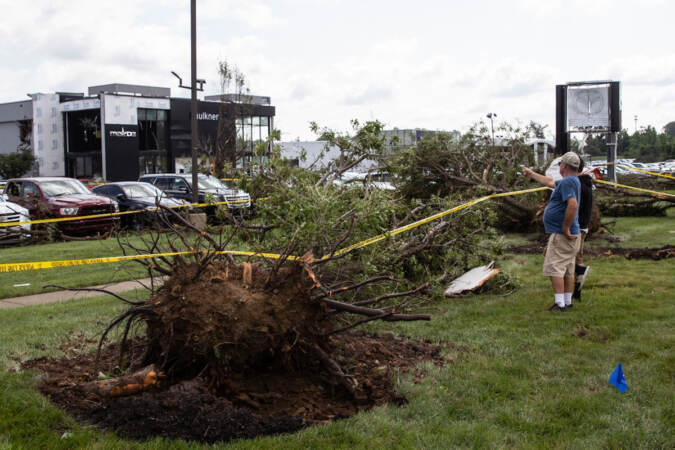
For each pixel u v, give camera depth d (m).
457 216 8.42
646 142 97.44
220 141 28.36
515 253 11.52
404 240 7.94
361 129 7.68
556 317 6.65
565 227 6.82
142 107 44.75
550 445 3.71
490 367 5.07
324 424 3.93
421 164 14.12
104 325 6.43
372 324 6.26
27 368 4.98
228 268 4.67
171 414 3.80
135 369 4.67
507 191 13.85
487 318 6.70
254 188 6.80
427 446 3.67
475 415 4.15
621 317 6.59
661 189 23.80
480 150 14.71
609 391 4.54
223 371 4.13
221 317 4.06
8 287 8.91
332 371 4.35
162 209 5.46
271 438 3.73
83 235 16.80
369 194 7.07
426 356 5.38
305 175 6.97
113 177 43.81
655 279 8.59
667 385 4.63
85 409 4.14
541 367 5.07
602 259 10.49
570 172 6.98
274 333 4.14
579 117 20.47
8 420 3.92
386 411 4.17
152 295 4.86
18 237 15.02
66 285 8.98
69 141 48.03
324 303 4.38
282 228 6.00
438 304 7.39
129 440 3.70
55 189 17.58
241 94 29.20
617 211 17.97
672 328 6.12
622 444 3.71
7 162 46.22
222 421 3.75
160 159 46.22
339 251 6.14
